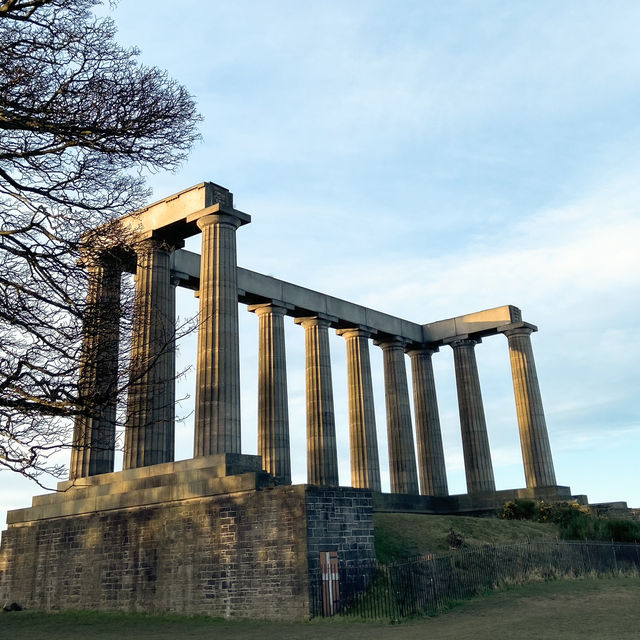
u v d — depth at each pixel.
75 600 28.59
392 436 49.47
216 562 24.25
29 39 14.91
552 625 18.38
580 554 29.88
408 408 50.47
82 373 15.19
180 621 23.70
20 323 14.35
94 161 15.75
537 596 23.56
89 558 28.69
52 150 15.20
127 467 29.56
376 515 33.53
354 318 47.91
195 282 38.84
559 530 35.97
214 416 28.22
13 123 14.34
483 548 26.47
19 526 32.62
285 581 22.16
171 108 16.16
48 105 14.77
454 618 20.61
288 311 44.19
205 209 31.08
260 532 23.31
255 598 22.78
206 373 28.89
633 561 32.16
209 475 25.92
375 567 23.98
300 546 22.08
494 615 20.66
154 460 29.66
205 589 24.27
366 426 46.19
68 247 15.38
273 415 39.53
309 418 43.66
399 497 46.09
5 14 14.55
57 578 29.77
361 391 46.94
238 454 26.64
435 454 50.97
